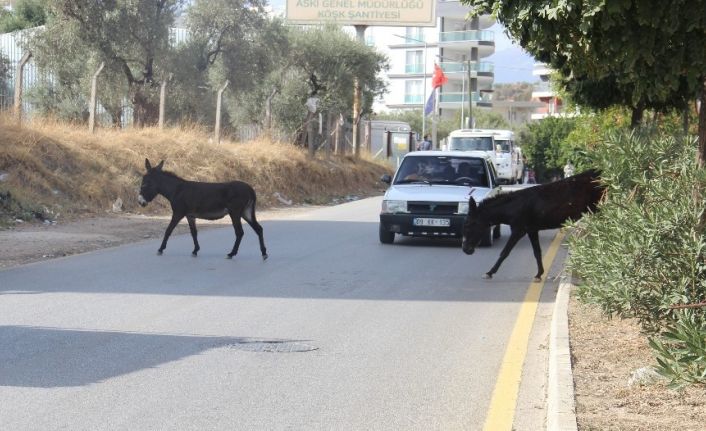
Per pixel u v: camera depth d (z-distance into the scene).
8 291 11.89
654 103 17.53
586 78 16.72
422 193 17.97
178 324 9.94
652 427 6.13
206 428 6.39
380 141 55.06
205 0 35.62
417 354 8.75
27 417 6.54
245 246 17.64
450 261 15.82
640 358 8.10
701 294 7.55
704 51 8.51
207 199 15.64
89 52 31.75
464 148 42.19
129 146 26.61
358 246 17.86
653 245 7.64
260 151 31.91
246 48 36.19
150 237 19.16
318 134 41.41
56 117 27.25
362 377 7.86
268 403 7.03
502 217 13.82
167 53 33.12
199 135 30.52
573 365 7.87
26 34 32.12
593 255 8.38
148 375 7.78
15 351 8.56
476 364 8.40
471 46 89.69
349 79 43.09
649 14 8.12
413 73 92.69
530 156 58.25
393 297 11.98
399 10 53.88
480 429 6.50
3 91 28.48
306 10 54.06
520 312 11.03
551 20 8.59
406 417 6.75
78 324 9.84
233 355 8.56
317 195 34.09
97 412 6.70
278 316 10.51
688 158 8.67
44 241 17.31
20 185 21.59
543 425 6.62
